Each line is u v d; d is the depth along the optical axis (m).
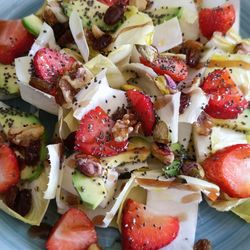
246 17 0.24
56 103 0.21
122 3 0.22
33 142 0.20
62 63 0.21
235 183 0.21
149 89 0.21
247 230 0.21
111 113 0.20
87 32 0.22
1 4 0.23
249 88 0.22
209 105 0.21
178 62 0.22
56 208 0.20
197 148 0.21
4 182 0.20
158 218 0.20
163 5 0.23
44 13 0.22
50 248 0.19
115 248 0.20
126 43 0.22
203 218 0.21
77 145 0.20
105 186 0.20
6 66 0.22
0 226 0.19
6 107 0.21
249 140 0.22
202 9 0.23
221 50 0.23
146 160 0.21
